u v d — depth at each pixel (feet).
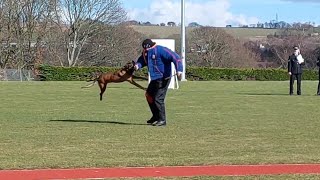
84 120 53.98
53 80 175.63
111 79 62.44
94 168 30.27
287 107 69.87
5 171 29.32
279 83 152.46
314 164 31.60
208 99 83.97
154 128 47.65
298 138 42.06
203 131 45.93
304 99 84.07
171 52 47.39
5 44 206.90
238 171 29.73
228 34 256.11
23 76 184.03
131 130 46.21
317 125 50.60
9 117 56.54
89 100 81.30
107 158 33.12
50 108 67.62
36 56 212.43
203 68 182.09
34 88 116.57
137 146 37.78
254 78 185.98
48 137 41.93
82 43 228.84
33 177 28.09
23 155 34.01
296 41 260.21
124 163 31.55
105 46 233.35
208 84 142.00
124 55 235.40
